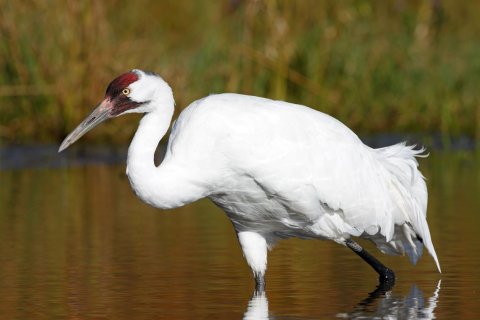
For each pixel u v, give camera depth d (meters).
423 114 22.22
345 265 12.22
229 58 21.31
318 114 11.38
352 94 21.91
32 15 20.62
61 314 9.98
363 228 11.52
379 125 22.11
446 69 22.36
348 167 11.25
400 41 22.55
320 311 10.04
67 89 20.48
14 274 11.59
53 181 18.19
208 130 10.89
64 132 20.55
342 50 21.95
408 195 11.69
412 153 12.02
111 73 20.42
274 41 21.30
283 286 11.15
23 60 20.59
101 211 15.55
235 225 11.65
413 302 10.38
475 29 23.59
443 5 23.66
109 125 21.12
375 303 10.36
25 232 13.92
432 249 11.56
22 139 20.72
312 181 11.07
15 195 16.78
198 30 22.86
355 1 22.39
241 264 12.16
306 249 13.13
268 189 11.02
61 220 14.81
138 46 21.05
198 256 12.54
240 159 10.89
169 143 11.26
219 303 10.38
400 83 22.23
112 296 10.63
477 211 14.98
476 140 21.75
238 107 11.00
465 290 10.88
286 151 10.95
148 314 9.96
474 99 22.20
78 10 20.53
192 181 10.95
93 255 12.55
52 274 11.59
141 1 22.72
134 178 10.89
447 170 18.91
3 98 20.69
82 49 20.50
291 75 21.50
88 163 20.00
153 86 10.98
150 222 14.77
